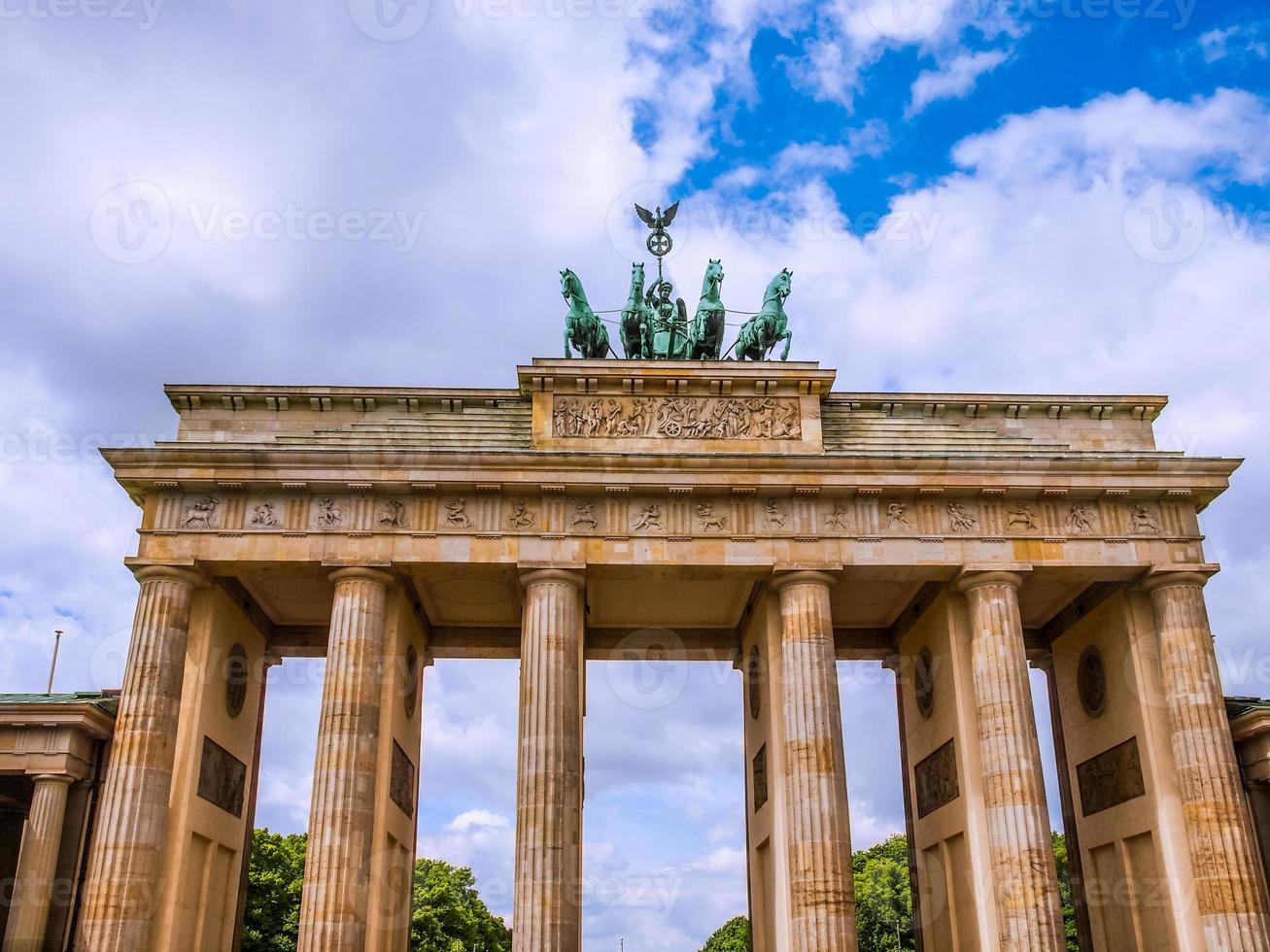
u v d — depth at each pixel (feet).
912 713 258.57
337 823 198.59
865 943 548.72
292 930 453.58
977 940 213.66
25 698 227.81
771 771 223.92
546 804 200.03
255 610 253.85
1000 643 217.36
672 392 234.58
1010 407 245.24
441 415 239.30
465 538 219.00
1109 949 240.32
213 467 219.00
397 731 228.63
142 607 213.46
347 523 219.41
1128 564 223.92
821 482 222.07
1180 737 216.13
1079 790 256.11
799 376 233.55
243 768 248.73
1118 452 233.96
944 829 232.32
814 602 217.77
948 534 223.92
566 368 233.14
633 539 220.64
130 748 202.69
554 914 192.95
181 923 209.36
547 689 208.03
